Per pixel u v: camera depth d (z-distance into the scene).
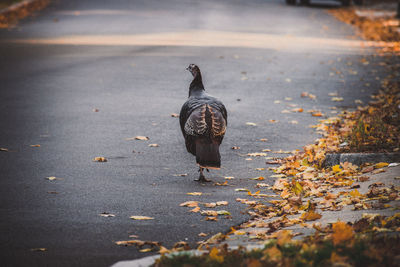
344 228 9.09
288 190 13.91
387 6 75.06
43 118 21.28
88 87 26.84
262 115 22.62
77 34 43.69
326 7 72.56
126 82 28.09
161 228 11.27
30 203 12.66
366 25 53.84
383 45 42.12
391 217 10.05
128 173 15.36
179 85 27.81
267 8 68.12
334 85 28.44
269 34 46.97
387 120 20.03
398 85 28.06
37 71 30.05
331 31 50.00
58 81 27.91
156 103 24.22
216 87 27.62
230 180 15.05
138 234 10.89
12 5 61.06
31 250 10.02
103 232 10.97
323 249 8.26
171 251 9.55
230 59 34.88
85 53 35.50
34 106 23.08
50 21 51.34
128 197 13.27
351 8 72.38
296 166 15.96
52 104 23.50
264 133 20.05
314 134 19.97
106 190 13.78
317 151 17.23
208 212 12.19
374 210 11.09
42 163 16.00
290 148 18.28
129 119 21.52
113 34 44.00
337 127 20.53
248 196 13.61
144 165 16.19
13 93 25.22
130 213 12.14
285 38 44.78
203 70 31.47
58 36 42.53
